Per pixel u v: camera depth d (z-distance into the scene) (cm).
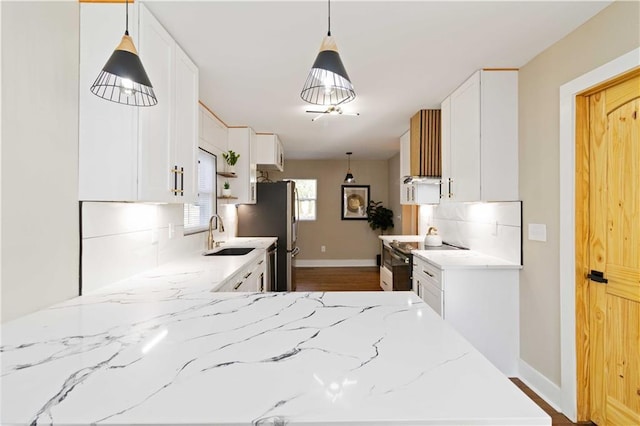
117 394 68
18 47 120
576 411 191
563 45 198
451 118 290
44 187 131
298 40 197
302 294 147
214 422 60
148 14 158
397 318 114
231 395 67
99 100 150
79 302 136
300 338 96
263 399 66
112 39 150
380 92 288
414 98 304
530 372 230
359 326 106
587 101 191
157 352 87
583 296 191
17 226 120
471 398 67
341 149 587
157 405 64
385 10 168
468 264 243
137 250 194
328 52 123
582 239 191
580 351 191
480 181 244
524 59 227
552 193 210
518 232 243
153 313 120
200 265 227
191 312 121
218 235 371
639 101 163
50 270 133
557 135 205
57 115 137
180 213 258
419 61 227
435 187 375
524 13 172
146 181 155
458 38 197
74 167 146
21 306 120
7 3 116
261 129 425
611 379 178
